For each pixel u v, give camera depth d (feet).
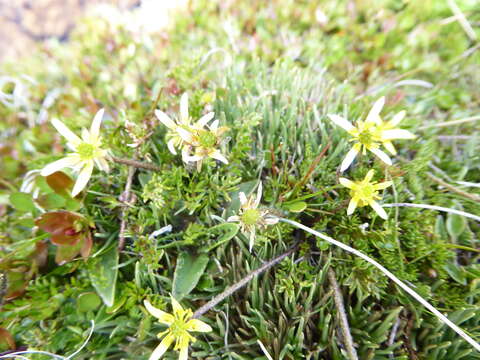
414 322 0.30
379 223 0.33
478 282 0.31
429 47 0.51
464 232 0.34
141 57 0.52
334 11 0.54
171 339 0.25
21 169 0.43
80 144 0.28
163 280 0.32
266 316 0.30
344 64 0.51
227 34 0.52
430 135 0.41
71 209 0.32
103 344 0.31
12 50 0.56
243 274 0.31
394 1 0.54
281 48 0.52
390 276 0.28
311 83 0.43
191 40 0.53
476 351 0.30
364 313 0.30
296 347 0.29
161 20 0.55
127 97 0.46
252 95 0.42
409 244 0.31
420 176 0.36
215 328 0.31
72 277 0.31
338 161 0.35
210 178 0.32
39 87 0.50
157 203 0.30
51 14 0.57
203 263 0.31
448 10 0.52
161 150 0.37
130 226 0.31
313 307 0.30
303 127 0.36
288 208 0.32
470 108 0.46
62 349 0.31
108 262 0.32
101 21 0.56
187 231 0.31
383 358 0.29
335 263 0.31
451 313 0.30
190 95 0.40
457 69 0.49
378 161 0.34
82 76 0.49
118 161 0.30
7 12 0.57
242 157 0.33
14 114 0.47
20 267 0.32
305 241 0.33
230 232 0.30
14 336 0.31
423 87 0.48
